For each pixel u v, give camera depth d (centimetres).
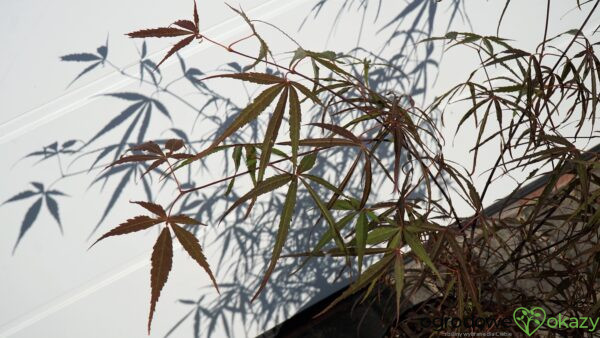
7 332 85
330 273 104
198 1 80
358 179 99
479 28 100
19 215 80
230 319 99
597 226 72
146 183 84
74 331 88
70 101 78
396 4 90
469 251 75
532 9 103
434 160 70
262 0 82
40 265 83
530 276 78
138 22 78
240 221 92
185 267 92
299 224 98
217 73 83
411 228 68
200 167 86
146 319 93
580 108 117
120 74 79
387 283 82
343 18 87
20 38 75
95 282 86
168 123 83
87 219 83
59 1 75
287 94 60
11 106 77
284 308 104
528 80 71
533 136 72
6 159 78
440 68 99
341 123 93
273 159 91
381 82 95
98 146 81
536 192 121
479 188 115
